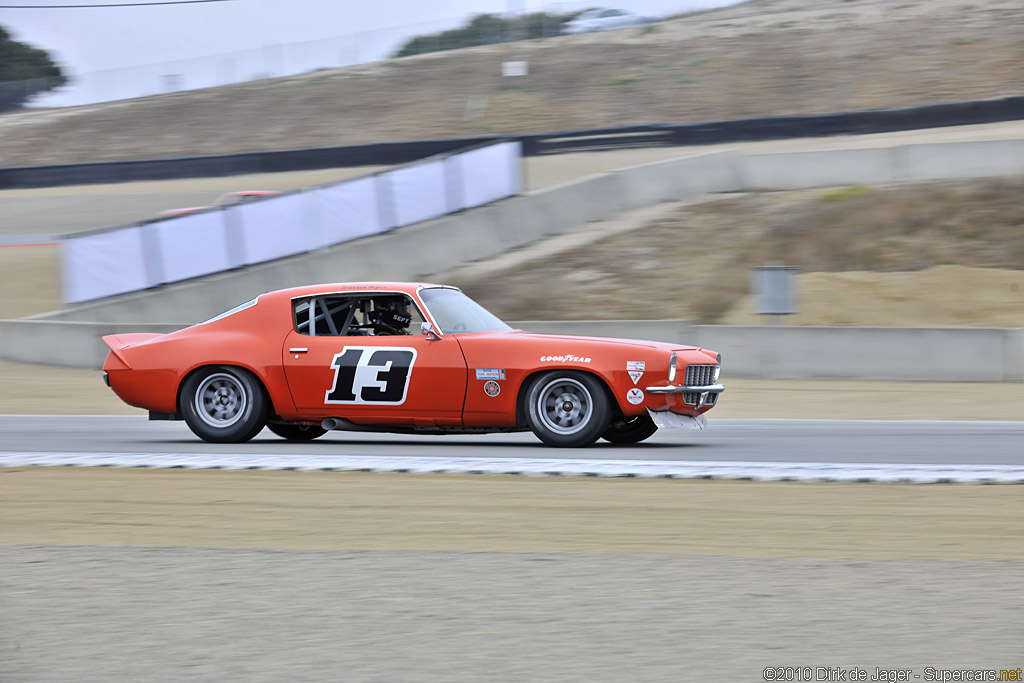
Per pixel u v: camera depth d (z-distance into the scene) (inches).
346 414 1248.2
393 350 1234.6
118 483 1032.2
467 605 615.5
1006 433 1483.8
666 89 7086.6
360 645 546.0
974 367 2332.7
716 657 523.5
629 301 3159.5
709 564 707.4
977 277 3112.7
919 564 702.5
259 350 1270.9
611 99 7027.6
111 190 5521.7
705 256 3501.5
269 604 621.6
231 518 876.0
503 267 3560.5
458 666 512.7
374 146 5310.0
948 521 845.8
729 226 3774.6
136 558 737.0
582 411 1218.0
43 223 4756.4
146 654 535.8
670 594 634.2
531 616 593.3
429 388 1219.2
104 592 650.8
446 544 780.0
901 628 565.6
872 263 3336.6
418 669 509.7
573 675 499.2
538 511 890.7
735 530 818.2
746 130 5000.0
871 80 6707.7
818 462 1143.0
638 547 765.3
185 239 3147.1
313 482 1026.1
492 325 1304.1
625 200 4178.2
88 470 1109.7
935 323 2913.4
